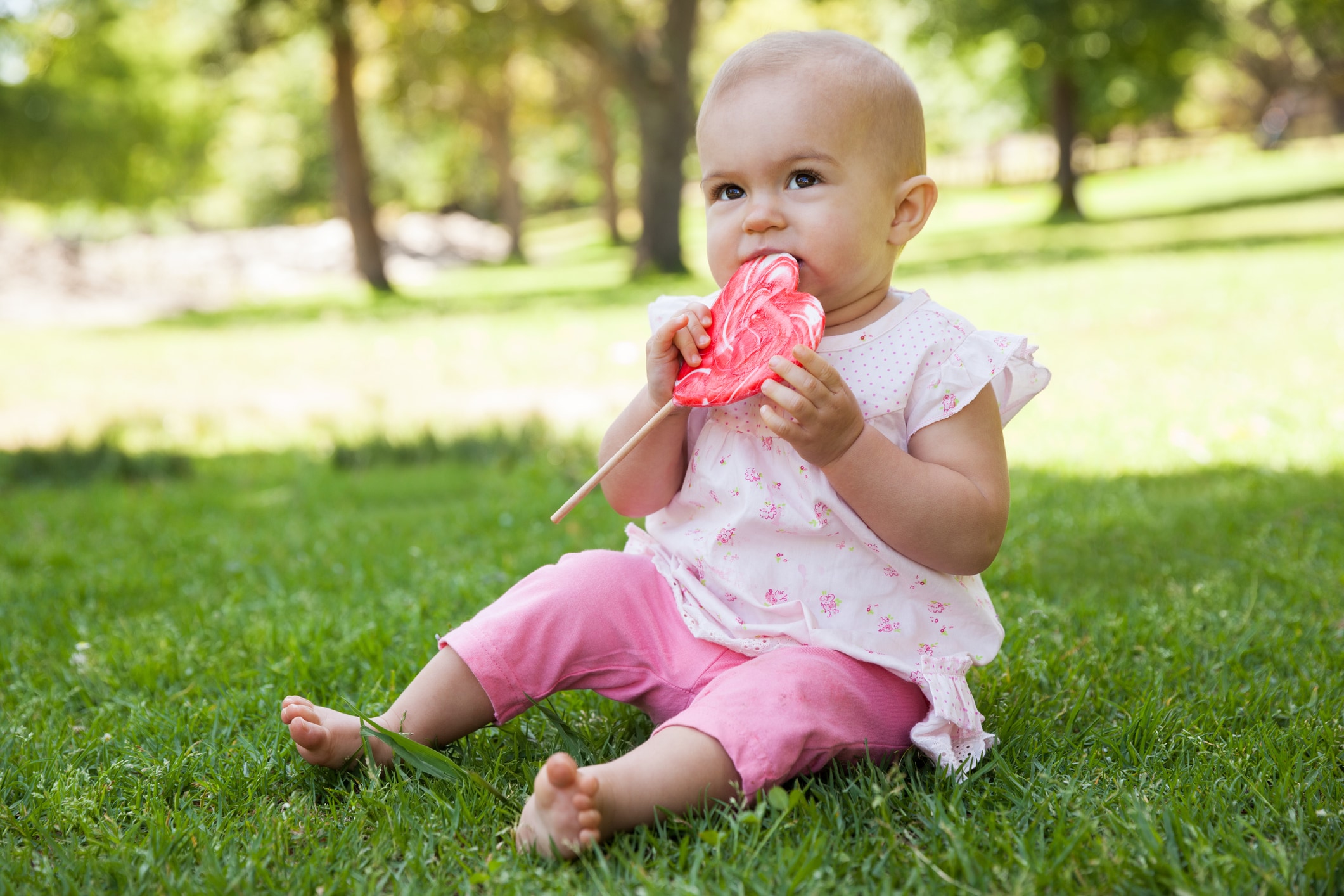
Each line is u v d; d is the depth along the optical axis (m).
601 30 21.72
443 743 2.06
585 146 49.91
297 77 34.78
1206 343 8.03
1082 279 13.16
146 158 28.00
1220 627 2.78
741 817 1.69
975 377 1.97
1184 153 53.19
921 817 1.77
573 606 2.03
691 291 17.95
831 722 1.85
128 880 1.69
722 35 27.95
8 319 17.98
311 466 6.36
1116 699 2.38
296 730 1.98
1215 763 1.98
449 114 34.25
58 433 8.09
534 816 1.70
